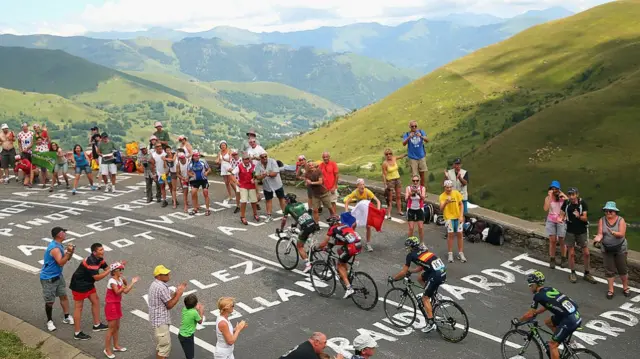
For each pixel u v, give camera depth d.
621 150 160.75
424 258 11.45
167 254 16.44
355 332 11.84
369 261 15.45
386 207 20.11
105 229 18.81
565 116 186.12
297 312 12.80
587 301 13.07
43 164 24.25
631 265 13.98
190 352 10.16
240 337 11.78
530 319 10.05
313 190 17.47
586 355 9.55
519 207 142.00
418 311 12.52
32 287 14.31
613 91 195.50
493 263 15.21
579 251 15.03
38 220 19.97
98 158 24.44
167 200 22.17
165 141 21.25
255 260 15.81
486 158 177.62
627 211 128.88
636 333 11.71
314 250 13.77
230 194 21.41
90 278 11.48
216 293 13.86
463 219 16.22
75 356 10.79
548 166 160.88
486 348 11.09
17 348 10.95
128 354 11.08
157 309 10.20
